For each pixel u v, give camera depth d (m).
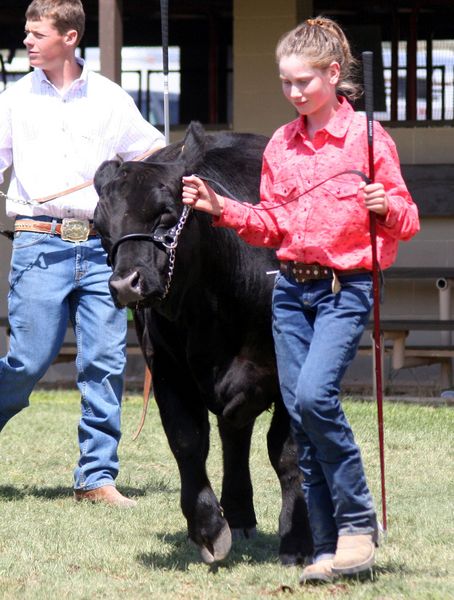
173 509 11.17
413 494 11.81
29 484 12.73
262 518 10.68
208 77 36.81
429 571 8.34
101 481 11.63
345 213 7.61
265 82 24.39
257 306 8.38
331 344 7.55
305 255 7.65
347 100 8.02
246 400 8.50
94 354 11.70
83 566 8.88
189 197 7.63
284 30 24.22
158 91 37.50
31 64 11.42
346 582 7.78
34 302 11.55
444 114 32.28
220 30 36.31
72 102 11.52
